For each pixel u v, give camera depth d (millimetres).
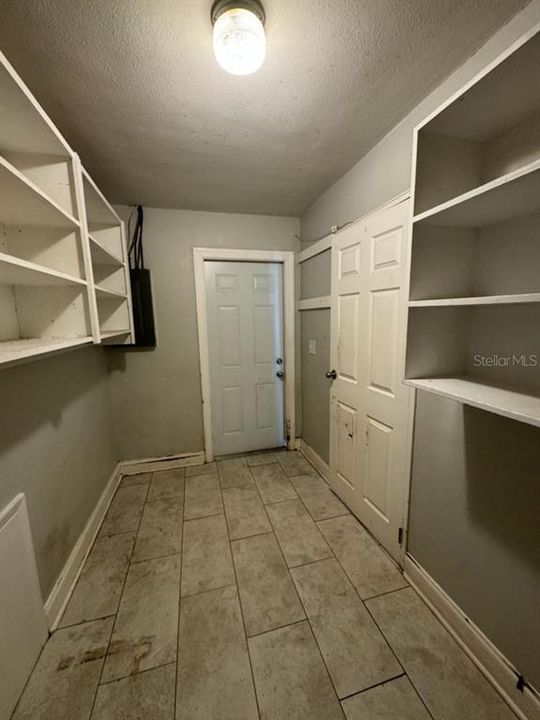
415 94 1262
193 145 1604
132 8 879
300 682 1086
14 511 1086
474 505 1152
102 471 2150
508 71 735
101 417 2217
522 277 966
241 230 2641
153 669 1132
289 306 2828
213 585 1495
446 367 1151
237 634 1257
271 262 2816
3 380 1104
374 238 1651
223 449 2932
